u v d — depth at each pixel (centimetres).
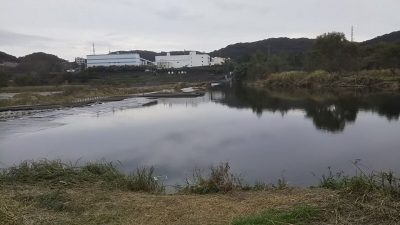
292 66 8475
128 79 9950
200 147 1764
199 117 2906
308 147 1697
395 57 6050
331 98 4047
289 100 4062
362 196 538
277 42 16988
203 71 11844
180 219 524
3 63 12262
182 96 5444
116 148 1811
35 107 4006
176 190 803
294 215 492
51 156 1673
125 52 16875
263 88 6600
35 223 511
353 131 2056
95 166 829
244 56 11700
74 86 7531
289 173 1284
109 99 5166
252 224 475
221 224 496
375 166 1346
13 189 677
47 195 628
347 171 1291
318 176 1238
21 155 1716
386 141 1769
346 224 459
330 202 533
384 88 5019
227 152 1636
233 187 701
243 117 2806
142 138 2064
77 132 2358
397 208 492
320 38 6694
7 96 5384
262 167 1373
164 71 11781
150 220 525
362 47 6912
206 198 627
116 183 732
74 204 589
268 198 604
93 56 15662
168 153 1652
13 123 2836
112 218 533
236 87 7400
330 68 6488
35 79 8162
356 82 5547
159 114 3231
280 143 1803
